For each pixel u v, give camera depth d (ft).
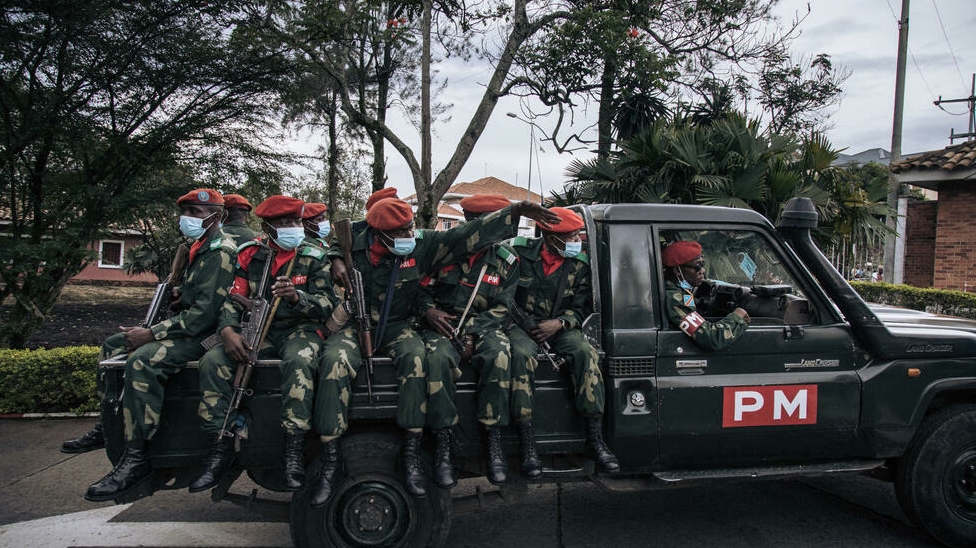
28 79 24.21
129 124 26.58
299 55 30.35
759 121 30.07
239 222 14.44
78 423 19.29
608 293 10.69
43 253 23.82
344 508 9.75
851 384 11.02
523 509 13.35
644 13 36.35
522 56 34.60
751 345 10.80
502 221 10.03
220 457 9.15
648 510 13.29
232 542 11.66
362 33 37.29
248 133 30.12
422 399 9.52
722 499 13.88
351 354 9.56
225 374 9.30
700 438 10.63
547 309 10.91
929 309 36.70
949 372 11.35
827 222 28.63
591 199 31.37
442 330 10.12
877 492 14.28
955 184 39.88
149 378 9.11
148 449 9.37
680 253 10.89
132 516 12.87
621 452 10.50
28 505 13.39
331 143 51.37
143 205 26.18
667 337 10.59
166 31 25.14
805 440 10.97
